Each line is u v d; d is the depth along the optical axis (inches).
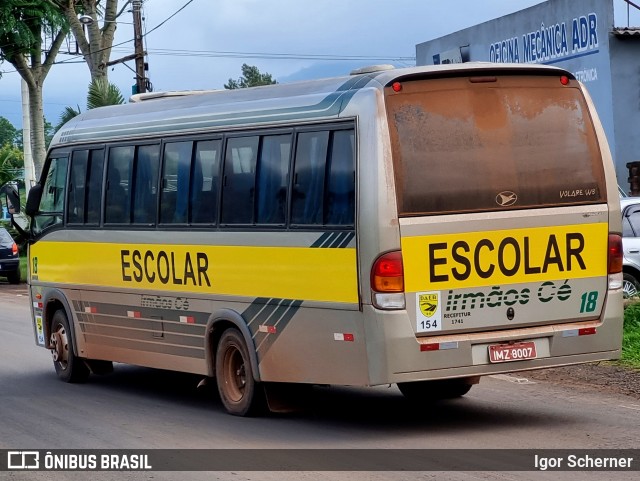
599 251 373.4
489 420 389.7
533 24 1055.6
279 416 414.6
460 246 350.9
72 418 430.3
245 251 400.8
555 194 366.3
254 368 399.5
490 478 302.0
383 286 342.6
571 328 368.5
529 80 367.9
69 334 525.3
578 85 376.8
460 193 352.2
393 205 343.6
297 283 375.9
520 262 359.3
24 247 1633.9
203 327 428.1
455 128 354.9
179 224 439.2
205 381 437.7
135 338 474.3
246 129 403.5
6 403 471.5
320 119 367.2
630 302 600.7
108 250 487.2
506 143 360.8
